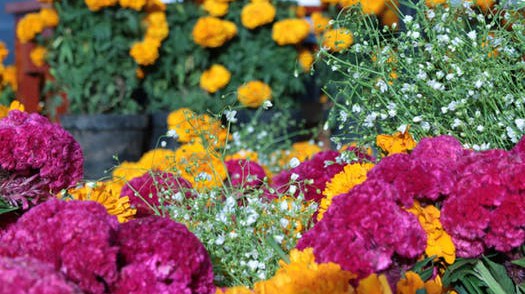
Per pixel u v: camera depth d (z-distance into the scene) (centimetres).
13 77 909
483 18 277
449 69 279
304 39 670
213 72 676
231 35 675
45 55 714
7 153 252
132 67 690
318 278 188
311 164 304
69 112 701
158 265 189
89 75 686
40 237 182
